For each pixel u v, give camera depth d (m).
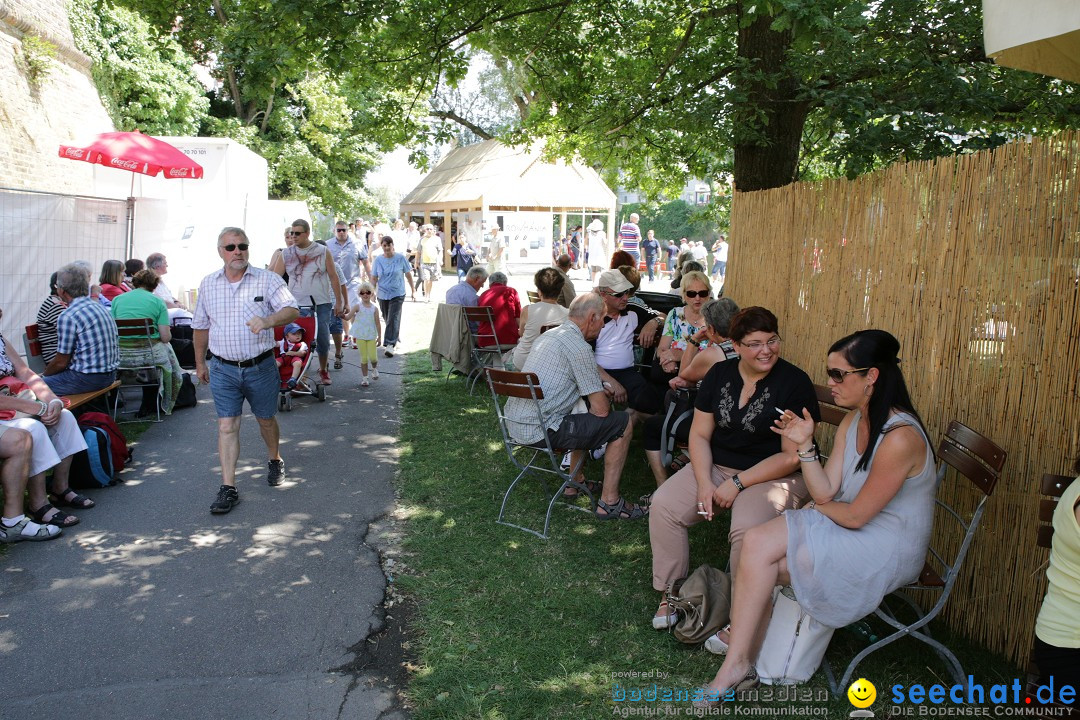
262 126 25.59
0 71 10.56
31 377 5.22
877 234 4.52
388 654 3.72
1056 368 3.28
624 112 8.70
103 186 13.61
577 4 9.30
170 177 10.98
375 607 4.13
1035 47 2.96
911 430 3.25
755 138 7.36
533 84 10.75
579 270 30.72
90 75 14.54
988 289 3.59
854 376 3.32
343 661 3.64
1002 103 6.74
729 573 4.00
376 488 5.94
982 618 3.68
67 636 3.79
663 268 34.19
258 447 6.95
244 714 3.23
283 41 7.17
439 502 5.64
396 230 26.58
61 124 12.66
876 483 3.23
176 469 6.25
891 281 4.32
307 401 8.76
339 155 27.28
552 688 3.44
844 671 3.57
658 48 9.53
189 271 12.74
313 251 8.66
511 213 29.09
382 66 9.08
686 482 4.17
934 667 3.59
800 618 3.41
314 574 4.50
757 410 4.06
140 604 4.11
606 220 31.08
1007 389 3.49
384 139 10.05
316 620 3.99
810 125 8.57
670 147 9.41
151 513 5.34
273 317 5.34
